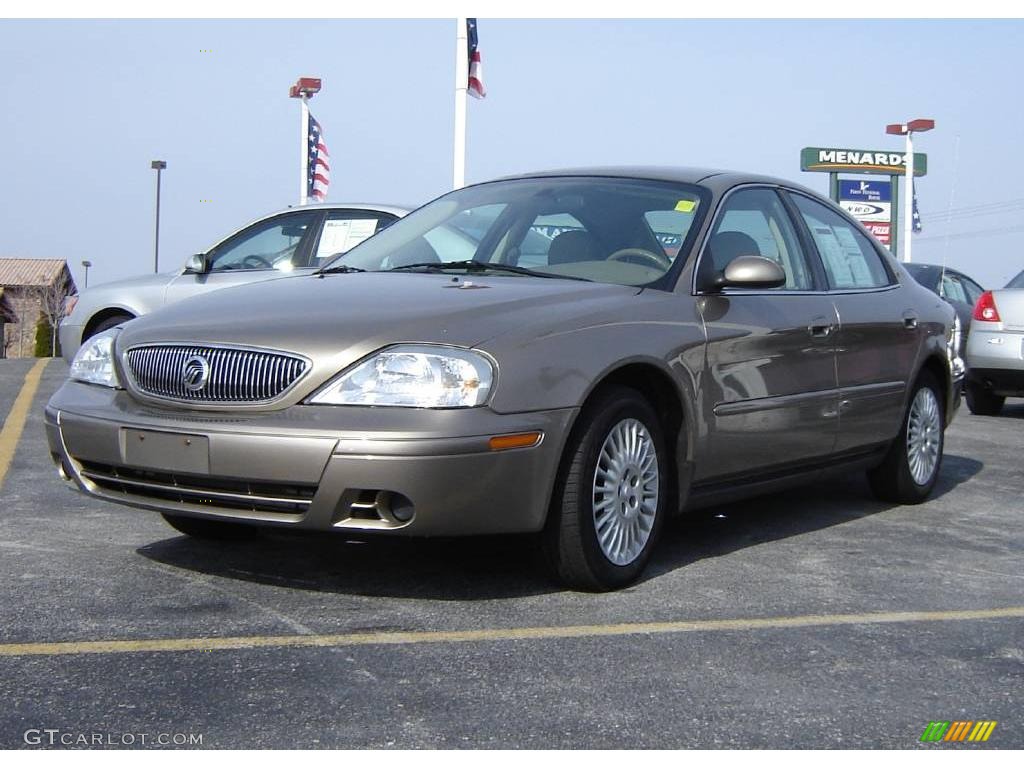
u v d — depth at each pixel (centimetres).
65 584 430
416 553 487
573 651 365
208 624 385
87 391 445
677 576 464
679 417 464
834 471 571
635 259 488
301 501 390
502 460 391
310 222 942
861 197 3575
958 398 680
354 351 396
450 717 309
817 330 538
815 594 441
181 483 411
